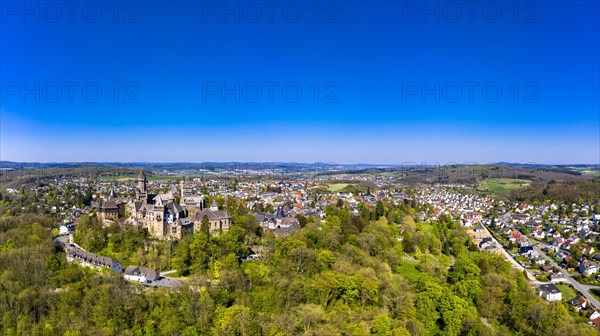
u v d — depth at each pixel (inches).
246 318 5944.9
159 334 5910.4
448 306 7160.4
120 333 5831.7
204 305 6264.8
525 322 7490.2
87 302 6309.1
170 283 7455.7
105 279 7076.8
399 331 5925.2
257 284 7130.9
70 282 7268.7
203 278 7204.7
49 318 6259.8
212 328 5979.3
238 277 7101.4
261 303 6579.7
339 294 7175.2
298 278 7514.8
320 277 7278.5
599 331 7588.6
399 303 7116.1
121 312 6038.4
